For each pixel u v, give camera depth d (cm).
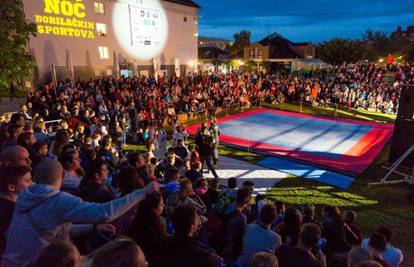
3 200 271
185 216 271
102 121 1455
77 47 2523
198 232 481
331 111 2722
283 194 1089
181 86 2503
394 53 6444
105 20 2689
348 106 2852
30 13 2189
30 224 225
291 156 1516
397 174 1302
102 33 2684
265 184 1177
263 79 3244
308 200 1043
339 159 1483
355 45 4909
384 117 2530
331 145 1720
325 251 571
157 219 285
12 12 1229
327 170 1339
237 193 512
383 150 1658
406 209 986
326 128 2123
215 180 749
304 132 2002
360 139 1852
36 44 2250
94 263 155
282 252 319
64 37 2420
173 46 3384
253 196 1065
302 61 4816
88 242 286
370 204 1021
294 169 1345
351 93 2845
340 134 1964
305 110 2744
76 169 462
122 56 2877
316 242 382
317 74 4288
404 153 1266
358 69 4019
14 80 1247
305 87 2995
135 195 244
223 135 1895
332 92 2936
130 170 348
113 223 306
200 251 262
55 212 225
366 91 2848
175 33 3381
